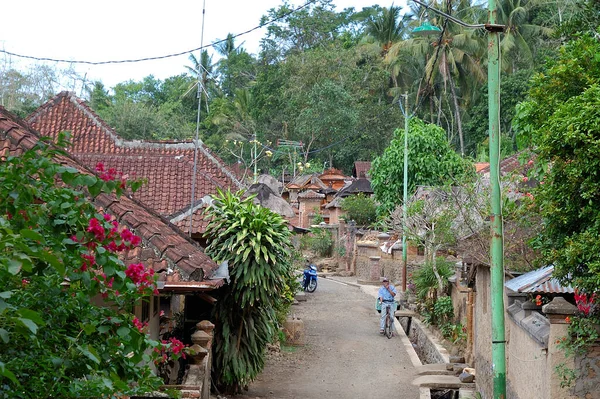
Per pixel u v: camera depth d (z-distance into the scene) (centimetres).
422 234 2430
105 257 573
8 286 520
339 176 6003
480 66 5325
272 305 1564
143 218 1270
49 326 566
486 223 1573
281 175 6172
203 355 1242
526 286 1092
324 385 1673
